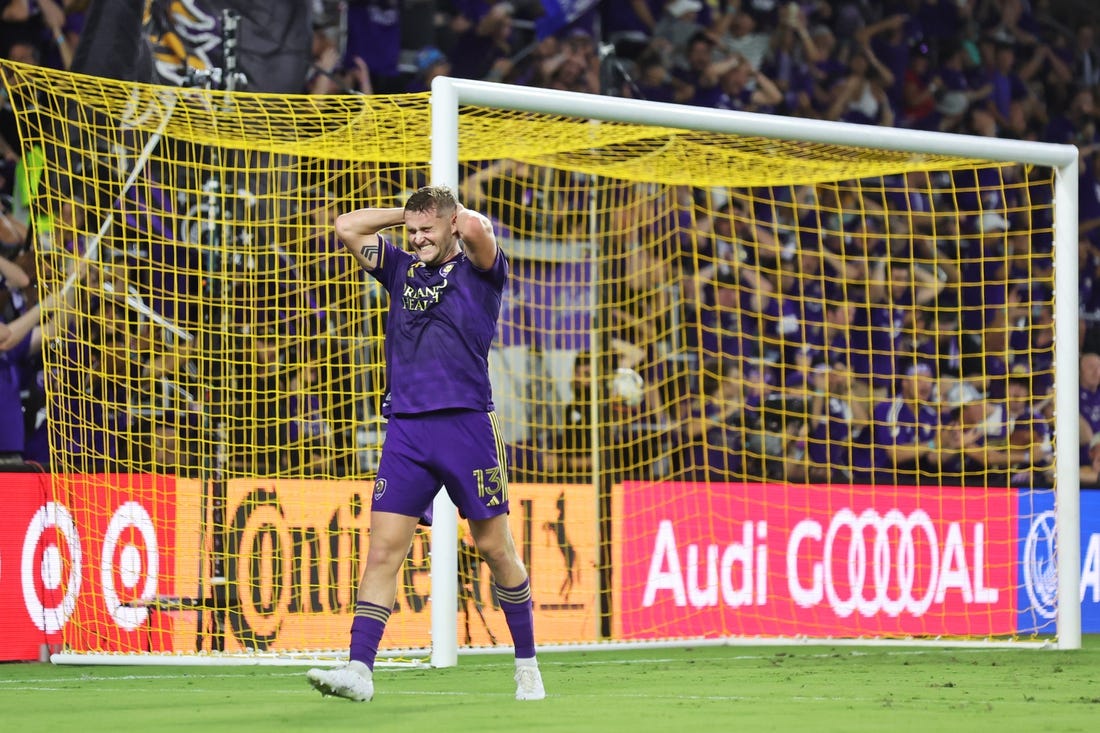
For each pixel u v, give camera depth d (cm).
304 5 2602
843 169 2575
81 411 2259
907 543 2703
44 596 2073
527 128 2291
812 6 3619
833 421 3142
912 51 3762
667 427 2941
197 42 2545
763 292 3312
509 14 3250
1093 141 4000
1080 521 2800
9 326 2488
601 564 2539
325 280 2612
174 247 2453
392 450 1319
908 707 1366
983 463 3325
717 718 1239
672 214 3241
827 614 2650
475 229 1299
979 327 3506
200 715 1278
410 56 3162
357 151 2339
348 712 1297
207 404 2423
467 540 2392
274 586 2223
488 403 1345
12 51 2748
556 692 1552
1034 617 2730
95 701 1453
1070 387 2344
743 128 2203
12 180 2641
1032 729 1151
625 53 3441
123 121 2239
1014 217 3662
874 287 3416
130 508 2130
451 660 1958
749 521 2631
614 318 3075
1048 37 3966
